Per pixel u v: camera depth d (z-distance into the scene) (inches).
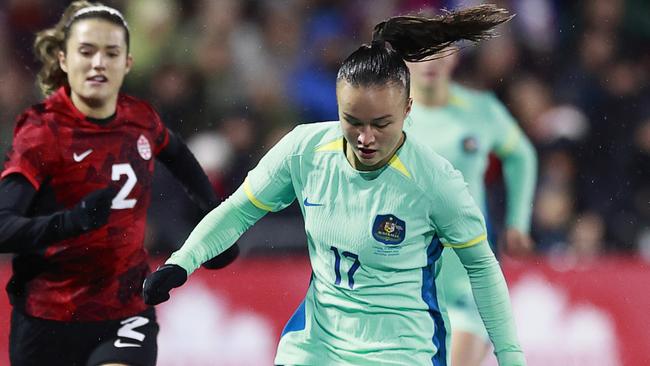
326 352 517.3
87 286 618.2
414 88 807.1
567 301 906.7
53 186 611.2
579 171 1273.4
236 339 883.4
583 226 1218.0
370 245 502.3
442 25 512.4
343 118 478.9
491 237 837.2
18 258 620.4
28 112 612.4
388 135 478.6
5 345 844.0
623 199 1252.5
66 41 623.8
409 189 498.0
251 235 1071.0
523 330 897.5
